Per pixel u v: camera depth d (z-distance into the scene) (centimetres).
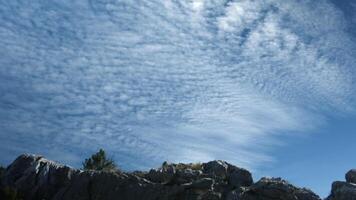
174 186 3931
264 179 4044
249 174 4188
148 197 3894
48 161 4203
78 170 4166
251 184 4128
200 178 4072
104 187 3984
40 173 4081
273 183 3934
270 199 3872
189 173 4103
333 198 3869
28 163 4150
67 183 4053
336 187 3925
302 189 3969
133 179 4003
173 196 3881
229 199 3881
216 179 4097
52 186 4053
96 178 4041
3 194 3875
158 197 3888
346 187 3869
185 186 3919
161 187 3941
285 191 3878
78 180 4050
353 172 4128
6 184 4028
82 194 3972
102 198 3941
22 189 3997
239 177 4150
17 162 4169
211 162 4341
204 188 3934
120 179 4006
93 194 3972
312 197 3881
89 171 4116
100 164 4681
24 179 4044
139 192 3922
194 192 3903
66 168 4153
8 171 4119
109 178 4019
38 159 4200
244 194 3906
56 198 3947
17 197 3925
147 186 3950
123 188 3959
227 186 4062
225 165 4316
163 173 4078
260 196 3891
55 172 4122
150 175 4106
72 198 3947
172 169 4106
